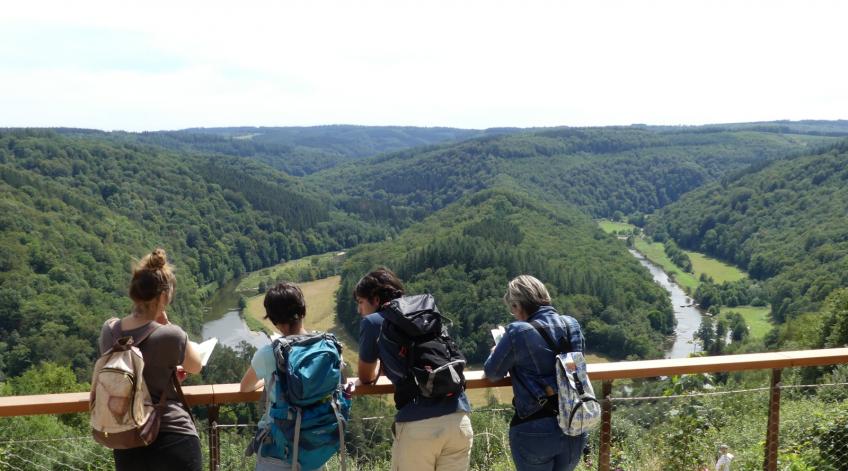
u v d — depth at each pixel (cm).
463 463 298
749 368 346
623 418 495
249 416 327
